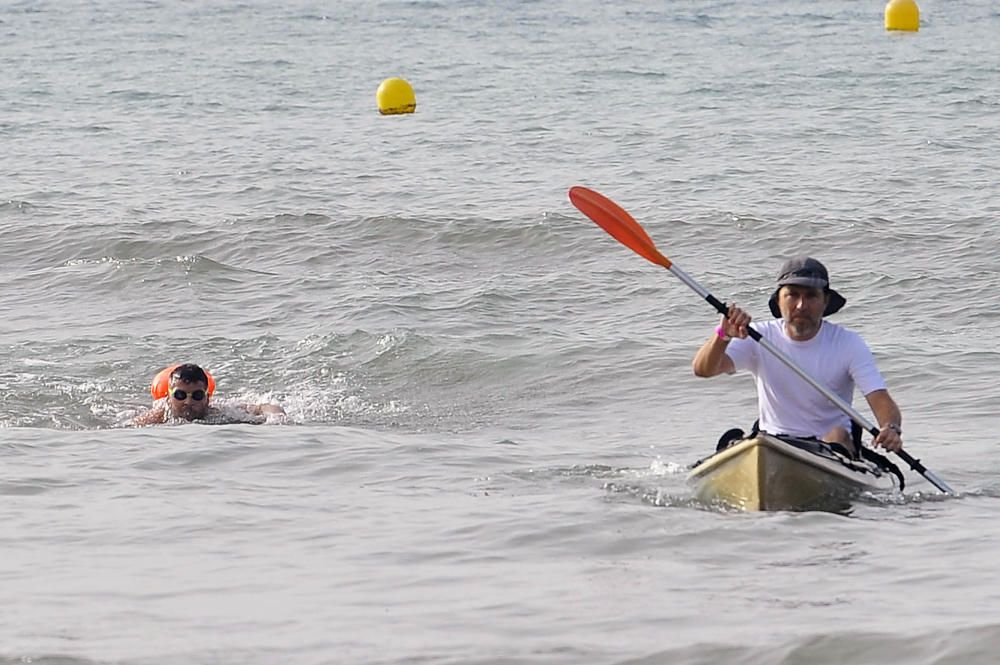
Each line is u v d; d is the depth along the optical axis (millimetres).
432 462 32875
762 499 27266
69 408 41250
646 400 41531
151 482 30266
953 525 26078
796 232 65812
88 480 30344
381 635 19266
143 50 168625
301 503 28156
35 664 18266
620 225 31062
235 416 39219
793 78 129125
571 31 182750
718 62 143875
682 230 67062
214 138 102000
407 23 199500
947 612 19812
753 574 22422
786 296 28531
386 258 64438
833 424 29312
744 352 29141
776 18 196875
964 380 41656
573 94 121938
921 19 190250
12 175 87500
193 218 72875
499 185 80812
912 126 99438
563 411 40688
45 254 66500
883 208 71062
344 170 87312
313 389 43688
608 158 89188
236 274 61094
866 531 25484
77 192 81688
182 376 38688
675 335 49344
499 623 19766
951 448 34219
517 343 48188
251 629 19625
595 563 23219
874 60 142875
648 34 176500
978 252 61094
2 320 54250
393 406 41719
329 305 55062
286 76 140750
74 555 24016
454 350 47094
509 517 26531
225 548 24438
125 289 58844
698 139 95562
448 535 25250
